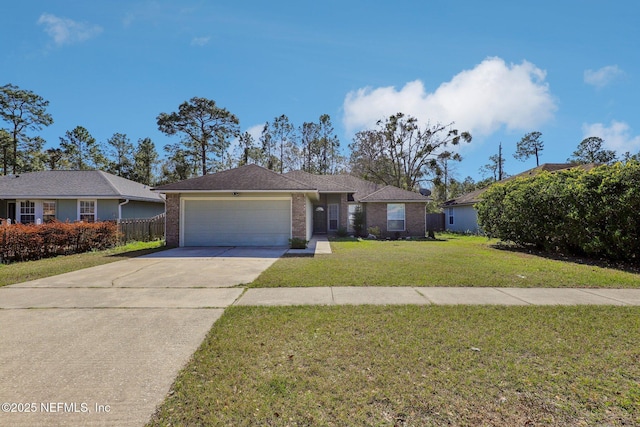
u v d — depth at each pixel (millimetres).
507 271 8141
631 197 8297
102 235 13297
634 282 6922
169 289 6418
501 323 4414
